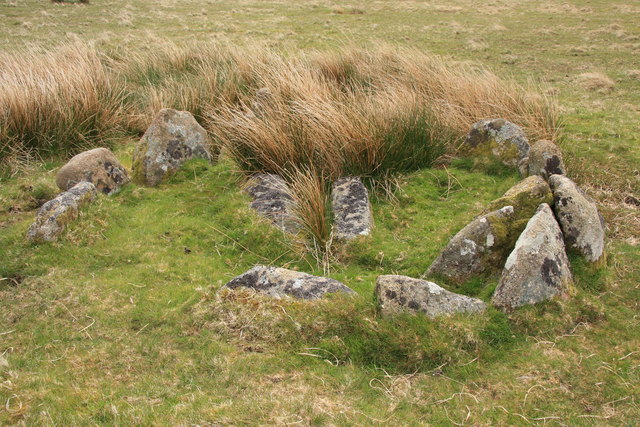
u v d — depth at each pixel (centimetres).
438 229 542
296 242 525
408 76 891
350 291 420
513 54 1491
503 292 400
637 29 1867
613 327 399
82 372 362
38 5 2381
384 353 372
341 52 1062
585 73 1218
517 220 461
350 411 326
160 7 2544
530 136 732
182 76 1035
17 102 734
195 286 462
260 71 902
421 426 317
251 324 399
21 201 629
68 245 521
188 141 686
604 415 323
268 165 643
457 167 672
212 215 586
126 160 739
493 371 360
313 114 642
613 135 806
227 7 2633
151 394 340
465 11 2550
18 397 335
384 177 620
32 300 444
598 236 453
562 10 2539
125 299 446
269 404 329
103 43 1585
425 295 394
